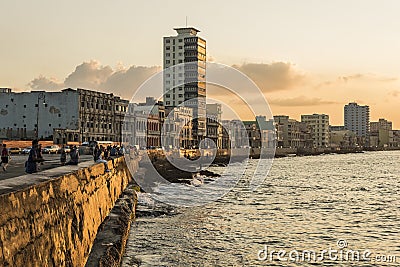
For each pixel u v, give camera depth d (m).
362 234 40.81
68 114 123.44
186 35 183.75
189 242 35.50
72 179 21.77
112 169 45.44
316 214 52.06
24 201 13.80
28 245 13.60
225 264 30.14
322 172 132.12
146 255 30.77
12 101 124.31
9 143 103.44
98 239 26.81
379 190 81.38
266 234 39.88
